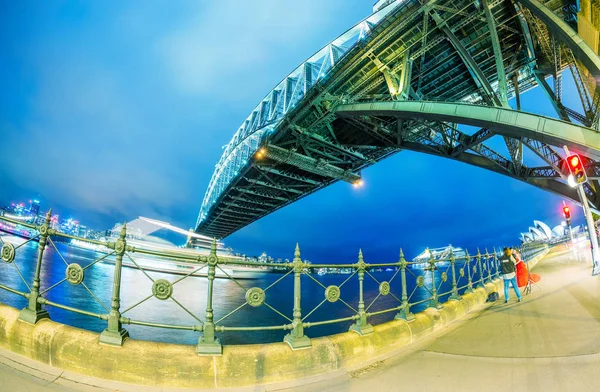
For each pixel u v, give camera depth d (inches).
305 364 170.2
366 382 160.9
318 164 1577.3
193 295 2128.4
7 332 166.4
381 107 860.6
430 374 167.0
